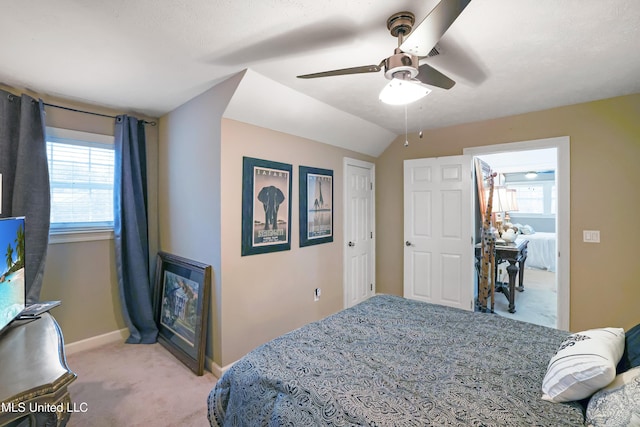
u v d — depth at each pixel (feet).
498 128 10.76
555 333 5.77
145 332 9.97
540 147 9.96
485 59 6.42
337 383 4.13
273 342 5.47
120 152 9.52
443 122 11.32
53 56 6.24
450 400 3.71
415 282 12.59
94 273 9.46
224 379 4.97
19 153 7.68
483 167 15.31
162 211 10.50
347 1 4.55
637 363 3.65
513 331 5.88
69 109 8.84
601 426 3.02
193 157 8.90
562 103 9.28
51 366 4.16
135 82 7.62
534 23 5.10
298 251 10.20
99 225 9.60
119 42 5.72
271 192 9.20
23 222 5.89
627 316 8.75
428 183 12.22
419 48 4.23
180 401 6.80
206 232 8.40
